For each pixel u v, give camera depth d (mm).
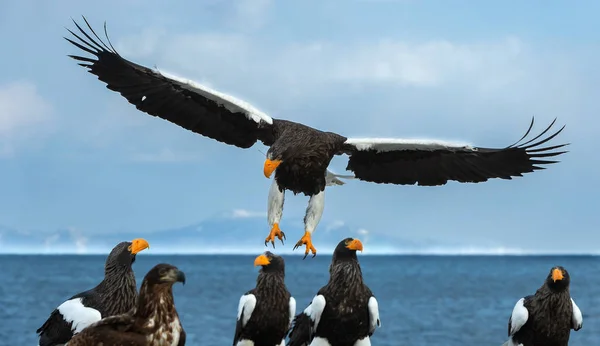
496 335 51438
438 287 107375
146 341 11031
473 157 17969
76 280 113812
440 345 46875
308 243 16625
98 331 11039
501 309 70375
